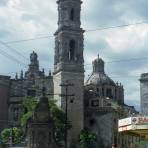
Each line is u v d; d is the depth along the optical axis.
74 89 118.00
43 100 71.38
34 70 131.50
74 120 116.56
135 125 26.52
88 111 128.38
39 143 69.25
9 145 75.94
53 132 70.38
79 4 124.62
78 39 122.25
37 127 69.69
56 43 123.81
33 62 132.38
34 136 69.69
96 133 126.19
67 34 121.19
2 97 125.31
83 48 122.38
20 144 71.06
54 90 121.38
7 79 127.25
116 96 147.25
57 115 98.69
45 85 129.25
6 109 125.44
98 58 148.38
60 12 123.75
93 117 127.88
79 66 120.31
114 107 130.38
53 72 122.94
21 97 126.62
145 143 30.16
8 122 124.19
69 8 123.12
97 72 147.50
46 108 70.69
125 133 29.84
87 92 132.50
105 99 131.12
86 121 128.25
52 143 69.88
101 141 125.31
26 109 104.44
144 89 102.94
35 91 129.25
